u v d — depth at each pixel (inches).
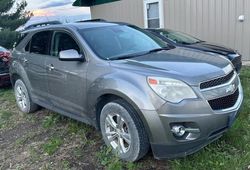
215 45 323.0
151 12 546.9
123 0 571.8
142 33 211.8
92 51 177.5
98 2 607.2
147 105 142.5
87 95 174.1
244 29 457.1
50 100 213.9
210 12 482.3
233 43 470.0
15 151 192.4
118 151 161.5
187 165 149.7
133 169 152.9
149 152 163.2
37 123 232.2
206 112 140.4
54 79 201.3
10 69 261.9
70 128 208.8
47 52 212.5
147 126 143.9
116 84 153.4
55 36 207.9
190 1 498.9
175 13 517.7
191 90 140.8
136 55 178.1
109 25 207.2
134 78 150.3
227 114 146.8
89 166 162.7
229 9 464.4
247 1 447.2
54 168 165.5
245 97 242.4
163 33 350.6
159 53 180.2
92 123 180.2
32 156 181.5
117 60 169.3
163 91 141.4
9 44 1149.1
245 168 146.3
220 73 150.9
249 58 459.5
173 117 139.0
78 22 215.3
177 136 141.4
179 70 149.0
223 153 157.4
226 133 171.8
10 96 330.0
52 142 191.6
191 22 504.4
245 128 182.7
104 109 164.1
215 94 145.2
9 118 253.9
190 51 185.9
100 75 165.3
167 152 145.3
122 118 155.4
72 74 183.5
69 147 185.8
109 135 166.6
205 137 142.9
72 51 179.8
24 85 247.3
